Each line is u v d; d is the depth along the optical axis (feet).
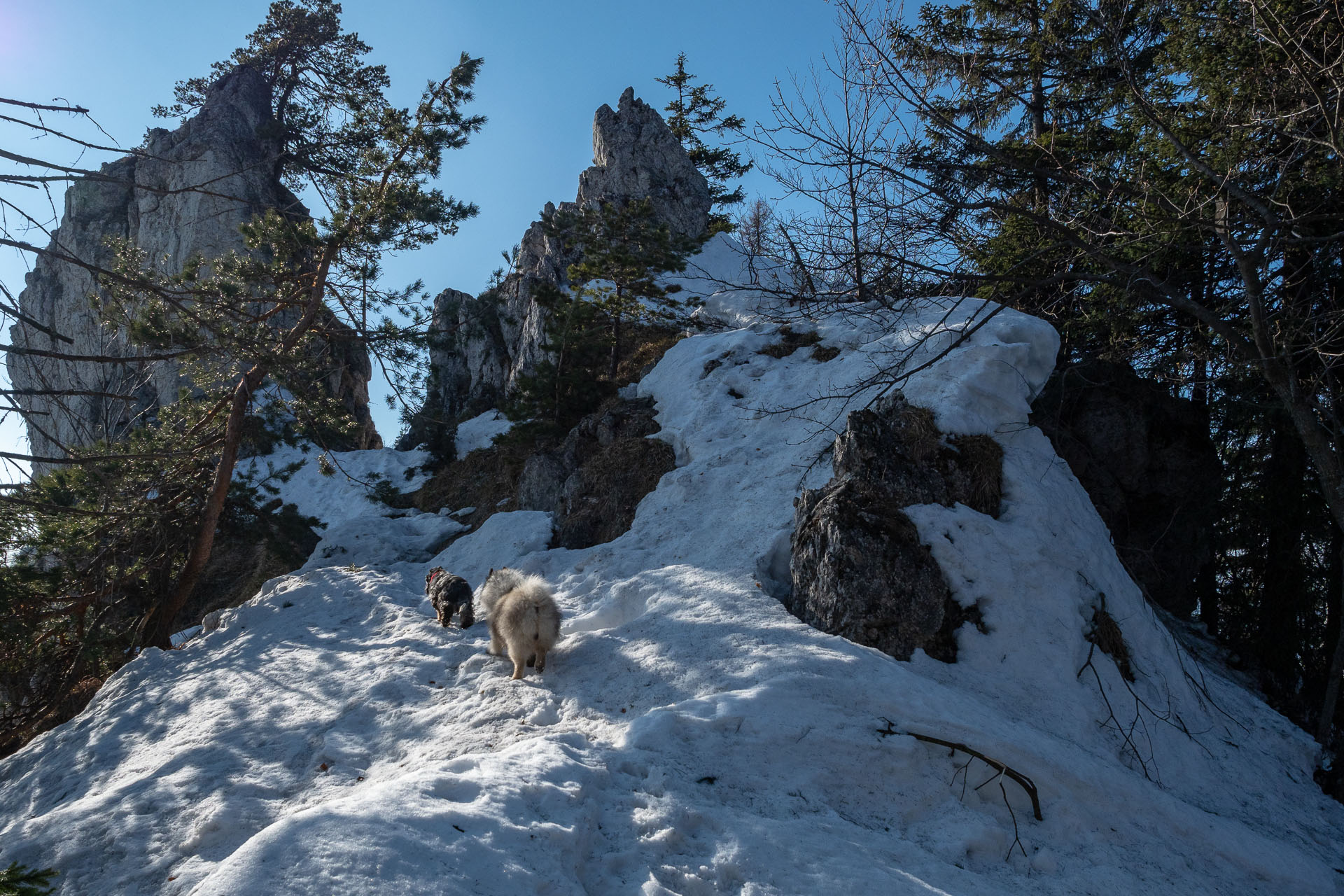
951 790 20.92
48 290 117.91
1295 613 43.93
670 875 15.74
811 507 29.89
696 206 97.71
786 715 21.66
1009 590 28.17
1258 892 20.21
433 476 81.20
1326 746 32.76
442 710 24.18
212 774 22.33
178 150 117.50
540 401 61.46
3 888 14.15
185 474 47.06
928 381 35.50
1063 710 25.57
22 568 40.40
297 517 57.47
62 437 70.74
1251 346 27.96
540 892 14.12
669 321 71.05
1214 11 38.17
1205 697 30.30
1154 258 36.47
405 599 35.96
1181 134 40.73
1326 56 29.19
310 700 26.76
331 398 51.26
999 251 42.50
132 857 18.56
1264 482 46.60
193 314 20.12
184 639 40.91
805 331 49.03
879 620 26.50
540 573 37.01
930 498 30.42
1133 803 21.61
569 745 20.21
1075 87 48.14
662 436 44.52
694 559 32.89
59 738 28.71
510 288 101.30
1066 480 33.88
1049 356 37.50
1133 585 32.35
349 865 13.50
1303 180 35.35
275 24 116.78
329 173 55.52
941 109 33.50
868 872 16.66
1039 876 18.90
